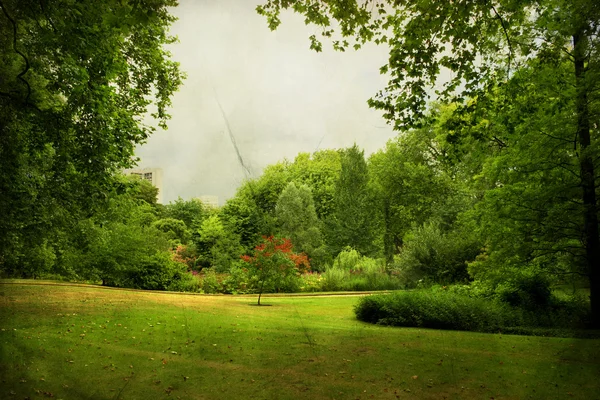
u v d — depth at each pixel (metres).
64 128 6.43
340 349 4.82
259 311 8.70
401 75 5.73
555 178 8.52
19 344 4.35
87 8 4.98
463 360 4.42
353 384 3.54
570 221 8.44
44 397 3.08
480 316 7.72
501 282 9.54
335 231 22.20
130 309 7.54
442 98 6.44
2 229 7.70
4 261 10.09
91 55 5.93
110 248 13.70
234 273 14.14
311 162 23.56
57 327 5.52
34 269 11.43
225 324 6.34
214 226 16.16
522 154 8.62
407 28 5.45
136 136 8.22
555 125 7.92
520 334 7.15
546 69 7.36
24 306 7.47
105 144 6.71
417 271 14.77
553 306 9.07
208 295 13.01
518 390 3.43
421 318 7.74
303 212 17.00
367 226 23.20
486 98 6.46
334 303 11.59
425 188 25.20
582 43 7.36
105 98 6.70
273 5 4.51
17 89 6.08
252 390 3.33
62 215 8.72
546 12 6.50
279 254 11.46
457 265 14.05
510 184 9.20
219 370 3.82
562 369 4.09
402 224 25.84
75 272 13.19
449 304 7.95
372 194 25.05
